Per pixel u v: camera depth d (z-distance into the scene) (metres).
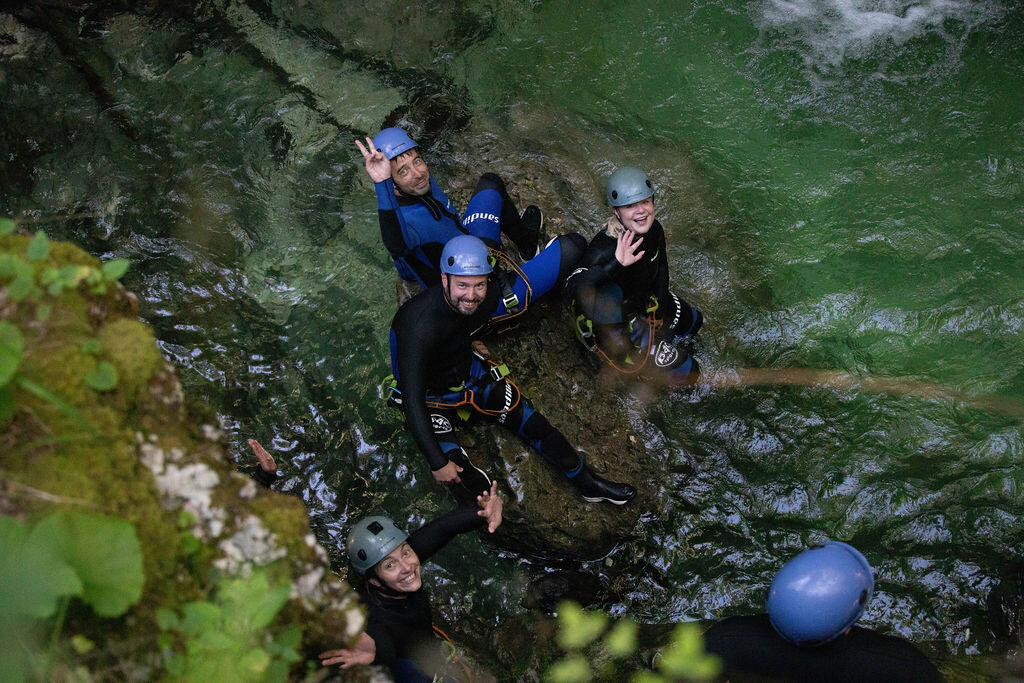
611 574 4.65
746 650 2.95
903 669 2.85
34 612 2.01
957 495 4.73
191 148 6.20
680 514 4.80
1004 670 4.12
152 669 2.30
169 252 5.70
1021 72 6.54
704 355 5.32
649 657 4.18
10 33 6.42
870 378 5.19
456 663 3.93
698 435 5.05
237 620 2.37
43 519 2.13
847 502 4.76
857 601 2.85
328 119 6.36
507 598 4.55
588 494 4.64
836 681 2.87
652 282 4.75
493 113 6.45
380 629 3.54
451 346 4.22
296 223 5.86
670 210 5.98
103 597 2.11
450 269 3.95
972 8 6.88
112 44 6.55
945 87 6.51
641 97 6.57
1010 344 5.26
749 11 6.98
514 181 5.92
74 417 2.30
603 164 6.19
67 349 2.39
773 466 4.93
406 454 4.96
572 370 5.04
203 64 6.53
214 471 2.52
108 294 2.59
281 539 2.53
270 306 5.50
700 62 6.73
